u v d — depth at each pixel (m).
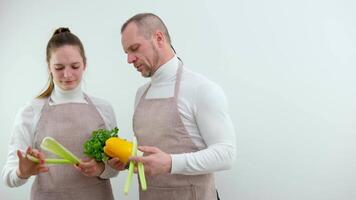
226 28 1.49
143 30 1.02
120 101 1.58
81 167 1.01
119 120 1.58
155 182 1.09
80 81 1.18
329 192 1.45
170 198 1.08
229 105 1.50
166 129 1.05
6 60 1.62
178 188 1.07
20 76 1.61
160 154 0.90
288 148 1.47
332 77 1.44
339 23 1.43
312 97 1.45
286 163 1.47
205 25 1.51
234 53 1.49
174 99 1.06
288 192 1.47
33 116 1.15
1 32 1.61
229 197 1.51
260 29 1.47
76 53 1.09
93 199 1.17
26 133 1.13
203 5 1.51
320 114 1.45
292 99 1.46
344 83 1.43
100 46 1.58
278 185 1.48
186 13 1.52
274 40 1.46
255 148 1.49
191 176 1.07
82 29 1.59
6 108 1.62
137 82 1.56
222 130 0.99
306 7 1.44
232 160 0.98
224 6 1.49
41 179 1.15
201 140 1.06
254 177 1.49
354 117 1.43
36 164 0.95
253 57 1.48
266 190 1.49
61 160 0.98
